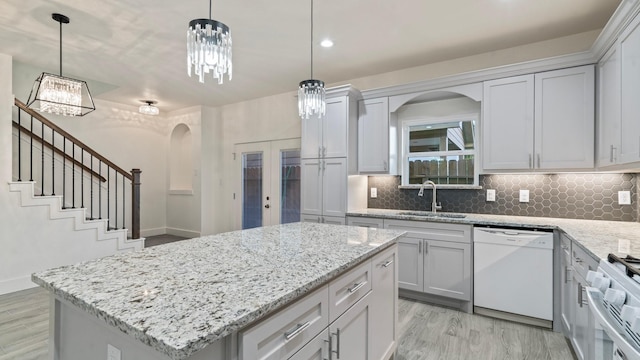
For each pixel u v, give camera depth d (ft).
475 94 10.44
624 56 6.74
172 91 16.46
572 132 8.95
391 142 12.41
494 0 8.13
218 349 2.86
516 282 8.93
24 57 12.12
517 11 8.63
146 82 15.02
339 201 12.16
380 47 10.97
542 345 7.82
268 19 9.18
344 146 12.08
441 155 12.39
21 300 10.49
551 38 10.20
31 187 11.63
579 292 6.32
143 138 20.59
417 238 10.50
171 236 20.68
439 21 9.20
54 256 12.14
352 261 4.77
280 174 17.10
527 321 8.93
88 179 17.51
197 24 5.20
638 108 6.08
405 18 9.05
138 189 14.49
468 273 9.66
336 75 13.83
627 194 9.16
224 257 4.89
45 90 9.44
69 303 3.59
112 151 19.01
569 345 7.80
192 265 4.45
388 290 6.61
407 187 12.70
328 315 4.36
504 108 9.93
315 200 12.75
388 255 6.62
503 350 7.63
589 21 9.11
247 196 18.56
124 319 2.77
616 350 3.99
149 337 2.49
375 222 11.35
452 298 10.01
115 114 19.20
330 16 9.00
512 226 9.05
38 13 8.96
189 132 21.77
